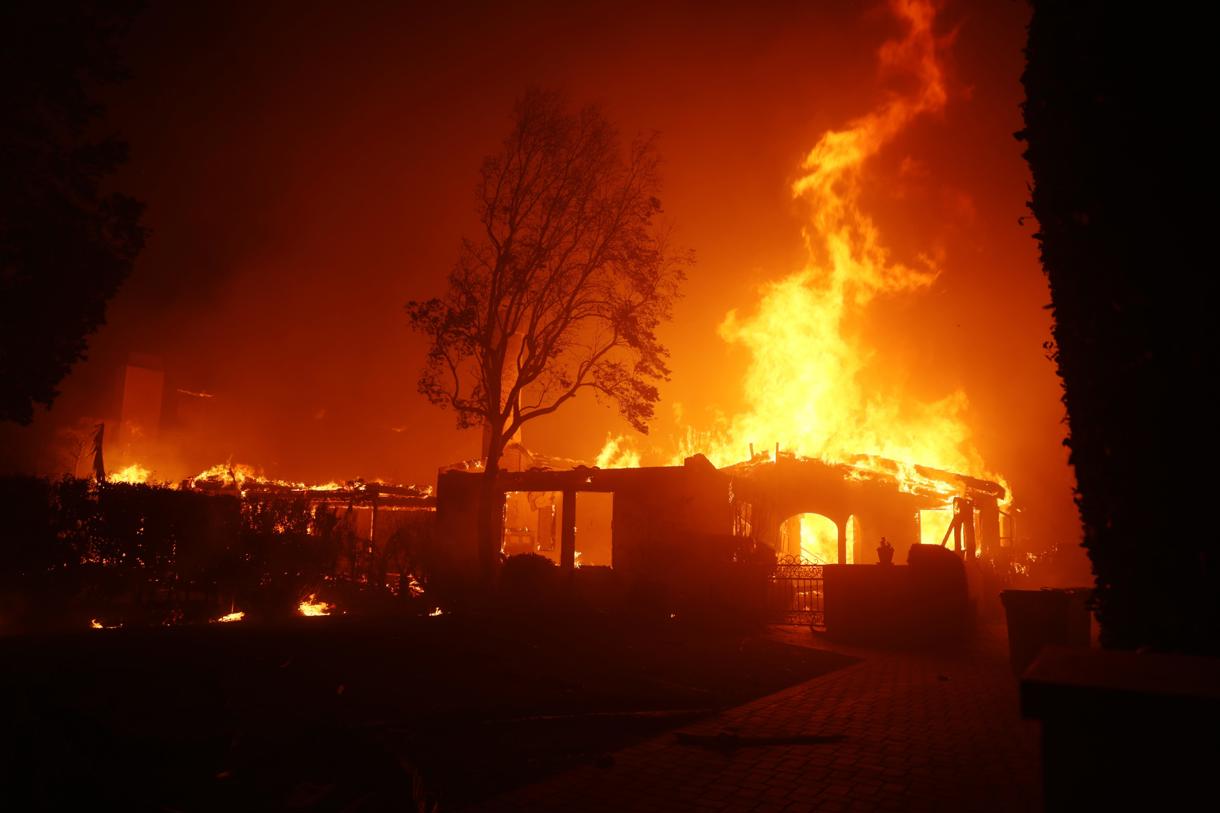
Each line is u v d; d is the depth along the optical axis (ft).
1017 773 21.76
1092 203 12.63
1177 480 10.94
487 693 30.94
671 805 18.94
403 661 35.12
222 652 32.86
